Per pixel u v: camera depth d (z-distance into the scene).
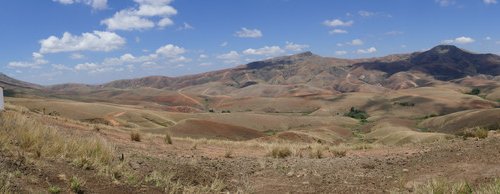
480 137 19.44
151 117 148.00
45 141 10.73
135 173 10.14
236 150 19.92
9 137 10.16
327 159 15.37
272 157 16.53
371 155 16.69
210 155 16.56
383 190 10.38
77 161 9.73
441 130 139.12
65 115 139.50
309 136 56.78
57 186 8.12
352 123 182.62
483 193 8.62
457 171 11.47
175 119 158.50
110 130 24.44
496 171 10.94
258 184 11.20
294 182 11.46
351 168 13.23
